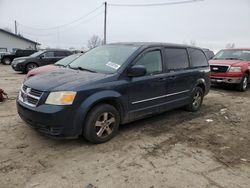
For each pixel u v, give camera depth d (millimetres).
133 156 3807
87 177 3186
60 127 3691
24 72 15469
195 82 6215
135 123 5355
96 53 5207
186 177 3281
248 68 10312
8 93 8297
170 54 5449
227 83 10023
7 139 4215
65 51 16484
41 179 3096
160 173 3350
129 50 4801
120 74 4324
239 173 3455
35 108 3709
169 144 4324
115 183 3080
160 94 5113
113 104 4316
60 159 3615
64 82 3895
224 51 11727
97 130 4109
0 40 40688
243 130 5266
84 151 3898
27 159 3576
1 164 3406
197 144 4391
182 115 6168
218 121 5820
